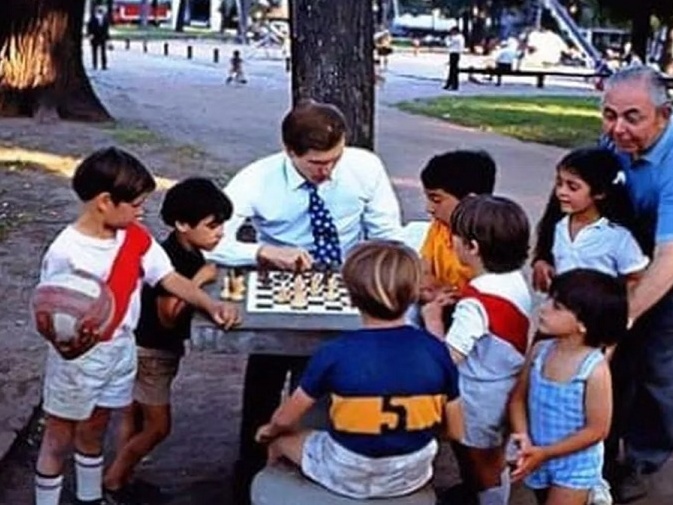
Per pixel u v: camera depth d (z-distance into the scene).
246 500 4.02
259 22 54.84
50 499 3.72
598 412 3.30
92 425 3.69
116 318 3.51
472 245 3.40
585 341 3.30
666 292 3.68
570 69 40.91
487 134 17.88
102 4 52.94
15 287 6.87
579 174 3.63
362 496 3.04
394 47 50.00
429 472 3.12
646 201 3.70
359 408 2.95
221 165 12.41
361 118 6.01
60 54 15.88
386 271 2.96
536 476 3.44
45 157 12.46
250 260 3.74
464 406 3.45
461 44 41.41
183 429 4.77
